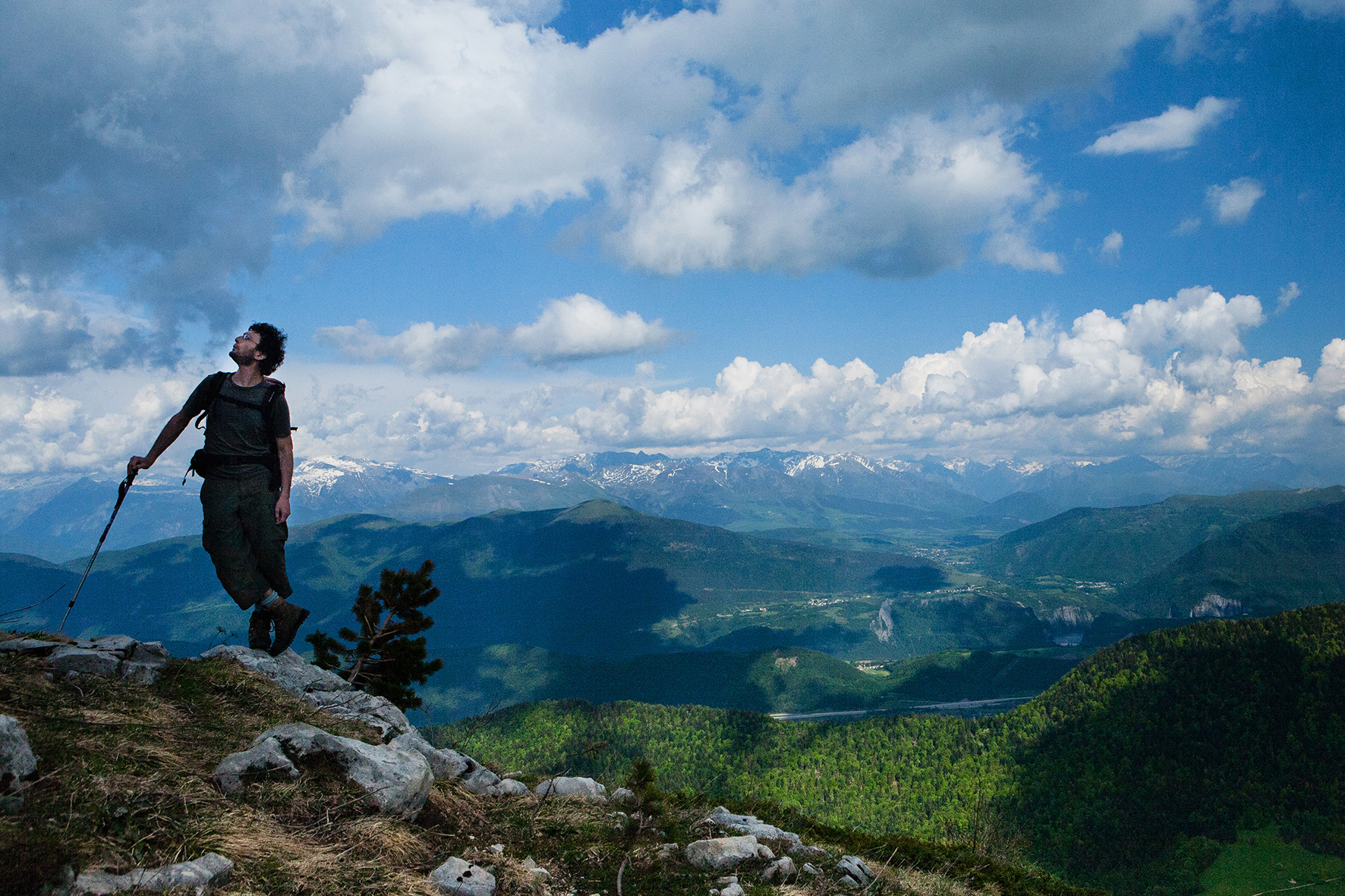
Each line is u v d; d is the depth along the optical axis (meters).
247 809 4.89
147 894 3.61
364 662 13.93
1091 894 9.44
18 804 3.83
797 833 9.55
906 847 9.84
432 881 4.99
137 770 4.78
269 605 8.64
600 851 6.55
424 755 7.74
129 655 7.06
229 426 8.26
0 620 6.78
